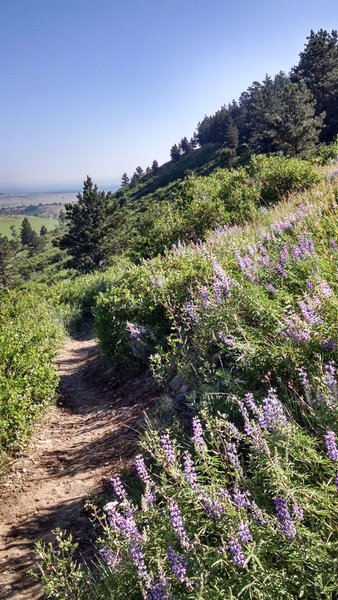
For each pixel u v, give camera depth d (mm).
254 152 84375
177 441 4605
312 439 3131
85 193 63781
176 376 6531
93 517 4590
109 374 10336
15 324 17375
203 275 8031
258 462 3078
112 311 9812
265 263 6590
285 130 56281
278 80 124188
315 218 8414
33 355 9344
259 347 4496
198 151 141125
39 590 3773
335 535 2510
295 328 4281
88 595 2945
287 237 7891
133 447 5613
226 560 2502
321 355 3990
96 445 6449
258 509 2584
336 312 4316
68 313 24484
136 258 18031
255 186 17922
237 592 2342
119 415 7297
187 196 20109
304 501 2598
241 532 2395
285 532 2318
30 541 4605
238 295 5367
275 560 2520
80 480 5504
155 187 137250
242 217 15703
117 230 65812
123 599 2758
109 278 25188
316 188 12750
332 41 73812
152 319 8781
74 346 18844
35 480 5973
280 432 3051
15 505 5418
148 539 2822
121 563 2865
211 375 5254
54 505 5145
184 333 6723
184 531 2600
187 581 2383
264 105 88875
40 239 144250
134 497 4359
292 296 5168
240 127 128500
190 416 5148
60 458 6512
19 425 6996
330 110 69250
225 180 20766
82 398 9539
